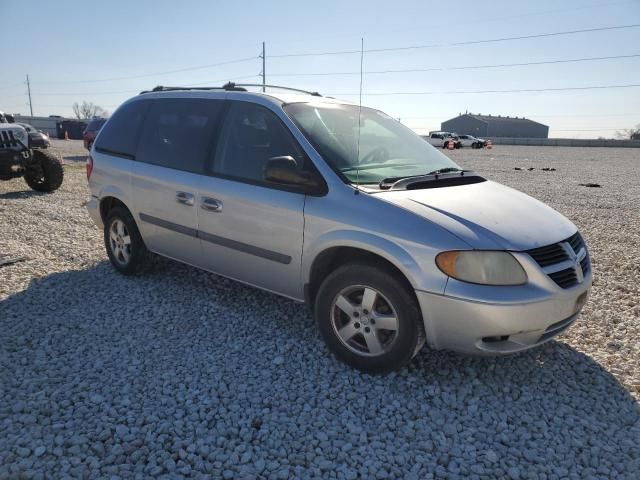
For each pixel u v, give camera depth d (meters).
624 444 2.62
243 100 4.02
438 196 3.25
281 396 2.99
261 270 3.77
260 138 3.79
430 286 2.86
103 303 4.35
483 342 2.91
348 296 3.29
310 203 3.36
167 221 4.39
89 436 2.58
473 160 27.16
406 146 4.13
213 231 3.99
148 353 3.48
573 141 58.81
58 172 10.57
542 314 2.87
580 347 3.73
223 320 4.04
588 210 9.81
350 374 3.25
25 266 5.31
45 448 2.48
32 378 3.12
